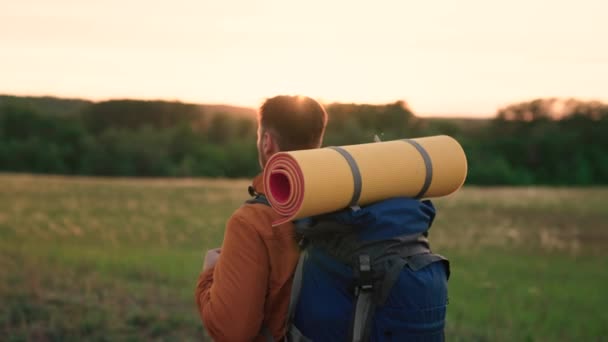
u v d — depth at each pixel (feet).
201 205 103.50
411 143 7.41
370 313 6.70
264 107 7.66
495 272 45.01
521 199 139.74
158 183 161.17
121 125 375.66
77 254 43.11
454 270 44.37
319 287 6.89
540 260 54.90
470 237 71.97
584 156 352.69
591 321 26.66
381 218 6.73
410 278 6.73
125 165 313.94
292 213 6.35
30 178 158.30
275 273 7.13
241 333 7.00
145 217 82.74
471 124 408.26
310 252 7.00
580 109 386.73
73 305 23.99
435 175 7.30
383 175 6.81
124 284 30.42
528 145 351.25
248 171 315.99
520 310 27.81
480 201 131.44
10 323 21.21
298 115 7.52
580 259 57.26
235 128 367.25
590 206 130.62
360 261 6.64
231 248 7.08
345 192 6.50
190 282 32.63
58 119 343.87
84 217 79.15
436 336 6.98
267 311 7.24
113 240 58.23
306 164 6.27
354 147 6.92
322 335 6.88
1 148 314.35
